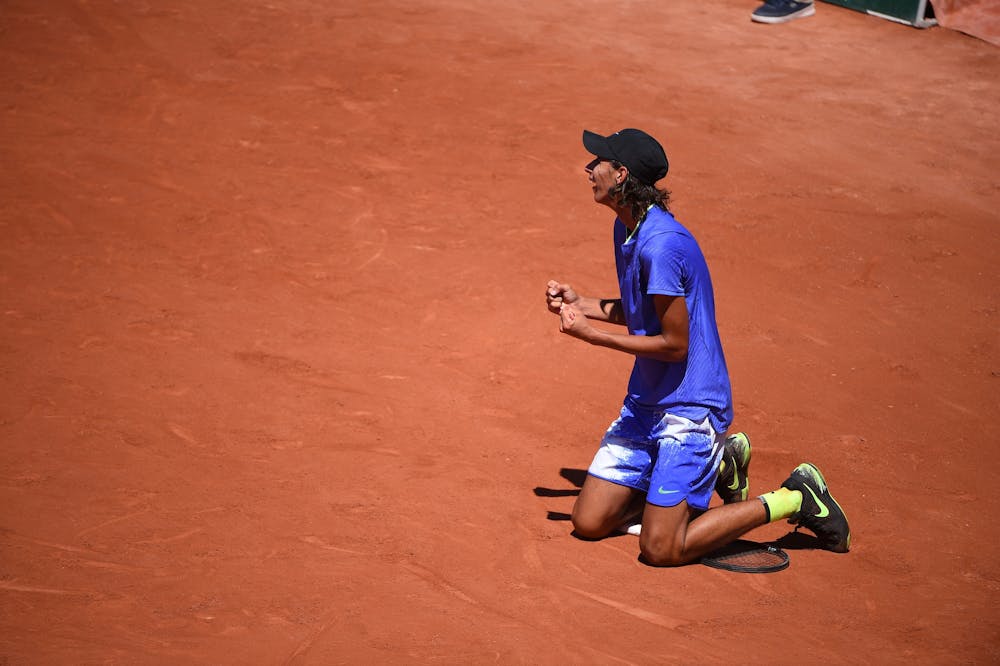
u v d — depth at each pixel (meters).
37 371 22.34
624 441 16.72
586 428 21.25
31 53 45.66
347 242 30.28
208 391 21.83
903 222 33.31
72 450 19.11
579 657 13.25
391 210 32.59
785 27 56.00
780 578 15.76
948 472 19.81
